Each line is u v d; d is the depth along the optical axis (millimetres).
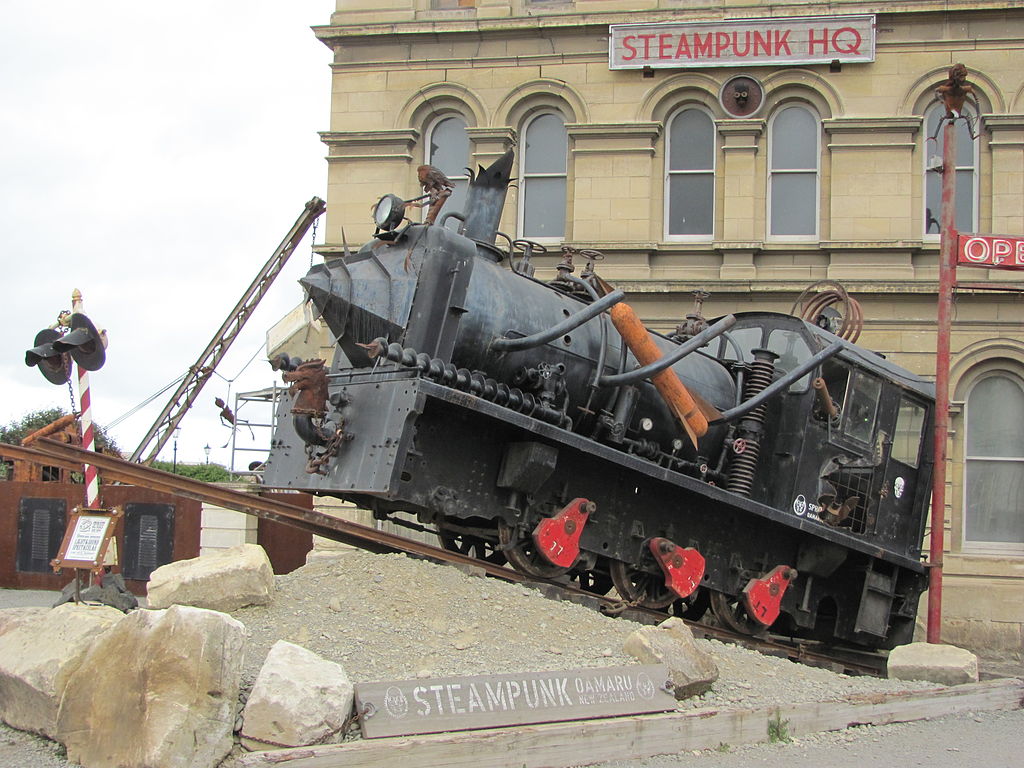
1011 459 14828
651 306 15492
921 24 15352
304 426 8148
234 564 7098
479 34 16219
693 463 10156
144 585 14875
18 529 15844
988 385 14969
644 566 9703
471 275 8688
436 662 6641
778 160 15852
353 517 15680
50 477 17328
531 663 6840
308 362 8234
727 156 15695
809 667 8977
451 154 16562
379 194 16297
